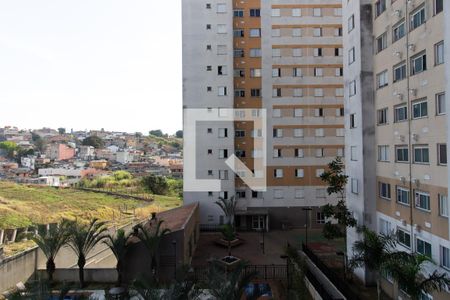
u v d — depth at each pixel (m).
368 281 24.42
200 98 47.34
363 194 25.17
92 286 26.75
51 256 26.11
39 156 175.25
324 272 25.97
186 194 47.19
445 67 16.94
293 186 48.12
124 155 186.50
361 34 25.52
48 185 89.50
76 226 28.14
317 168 48.22
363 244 19.58
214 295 17.27
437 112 18.14
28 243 34.47
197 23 47.72
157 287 19.62
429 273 18.25
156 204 69.75
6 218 45.06
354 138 26.92
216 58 47.56
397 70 22.28
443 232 17.61
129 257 27.31
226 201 46.25
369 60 25.44
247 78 48.78
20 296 16.70
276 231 46.47
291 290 22.61
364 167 25.17
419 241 19.86
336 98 48.56
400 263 17.05
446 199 17.45
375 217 25.03
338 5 48.84
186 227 30.02
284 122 48.47
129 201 72.12
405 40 21.12
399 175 21.94
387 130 23.50
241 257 34.44
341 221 26.06
